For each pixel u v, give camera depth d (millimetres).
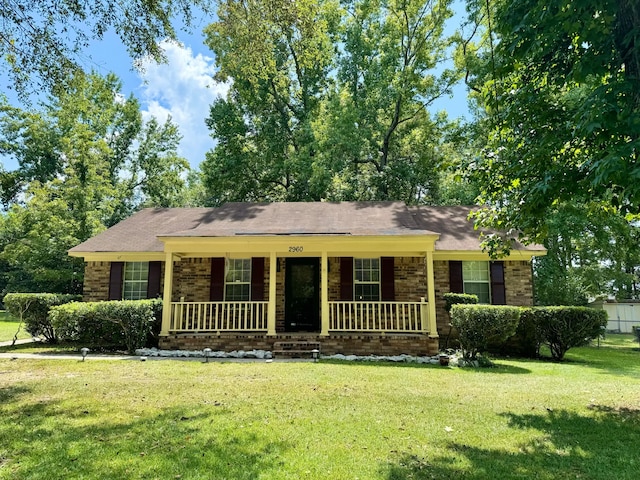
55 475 3715
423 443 4566
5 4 7363
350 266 13398
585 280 22250
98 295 13688
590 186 5094
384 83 23281
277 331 13148
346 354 11172
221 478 3674
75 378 7633
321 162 22219
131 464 3941
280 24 9656
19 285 31719
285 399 6266
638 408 6039
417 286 13250
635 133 4414
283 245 11828
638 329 18000
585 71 5125
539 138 5980
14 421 5156
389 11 23781
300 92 25453
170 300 11672
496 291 13508
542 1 4840
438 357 10664
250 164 25000
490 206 7336
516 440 4707
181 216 16000
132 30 8148
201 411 5609
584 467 4008
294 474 3762
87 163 20797
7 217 24234
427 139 24000
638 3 4766
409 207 17109
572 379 8281
